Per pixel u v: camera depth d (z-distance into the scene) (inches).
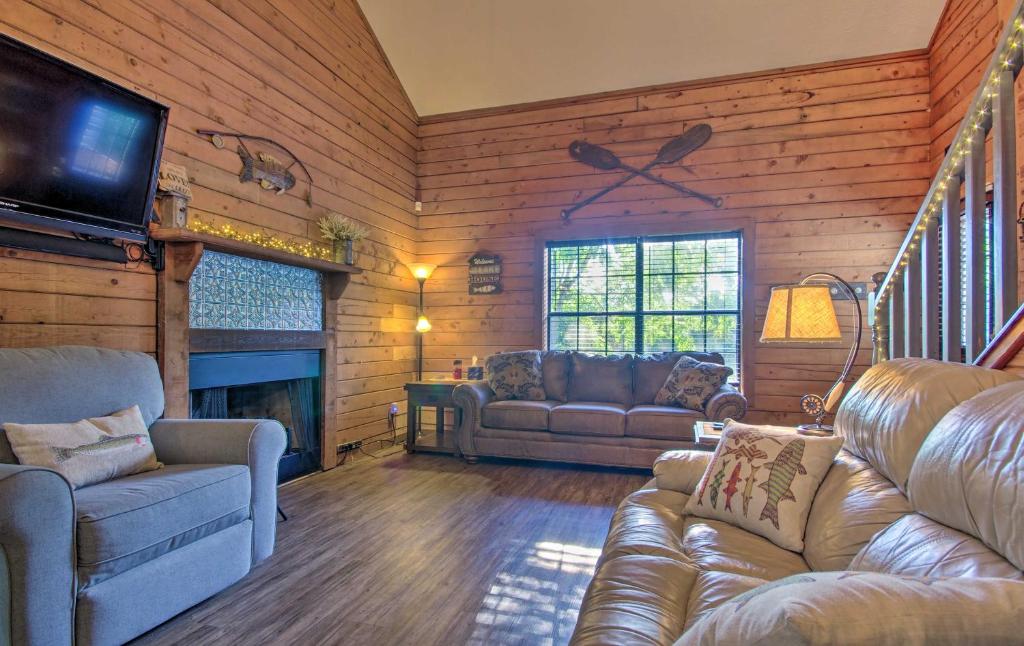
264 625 73.0
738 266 183.9
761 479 67.8
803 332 89.7
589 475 151.0
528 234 201.8
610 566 57.2
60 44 89.5
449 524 111.1
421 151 214.4
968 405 43.9
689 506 75.0
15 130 78.8
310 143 151.7
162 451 91.1
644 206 188.7
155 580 69.8
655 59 179.2
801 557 60.4
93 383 83.9
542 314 200.7
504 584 84.8
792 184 174.4
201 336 113.0
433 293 212.1
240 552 84.8
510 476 149.5
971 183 73.6
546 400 175.8
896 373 61.6
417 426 199.2
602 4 165.9
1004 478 34.3
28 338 86.3
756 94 177.8
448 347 209.9
